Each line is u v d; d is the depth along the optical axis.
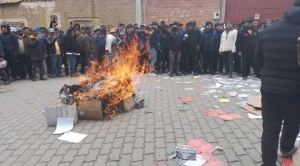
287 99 2.75
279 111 2.93
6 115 5.89
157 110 5.80
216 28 9.90
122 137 4.43
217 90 7.50
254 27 9.22
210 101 6.38
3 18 13.58
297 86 2.67
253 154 3.70
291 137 3.25
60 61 10.88
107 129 4.79
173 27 9.82
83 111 5.25
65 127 4.88
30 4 13.41
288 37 2.68
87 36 10.52
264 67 2.93
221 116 5.24
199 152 3.79
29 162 3.71
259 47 3.06
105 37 10.98
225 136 4.33
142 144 4.14
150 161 3.61
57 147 4.15
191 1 12.84
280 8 12.63
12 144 4.32
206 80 9.05
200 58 10.35
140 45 10.49
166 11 12.96
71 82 9.61
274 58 2.79
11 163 3.71
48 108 4.98
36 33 9.99
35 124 5.21
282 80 2.75
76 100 5.25
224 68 10.40
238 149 3.86
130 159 3.69
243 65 8.96
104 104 5.32
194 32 9.97
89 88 5.70
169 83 8.74
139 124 4.99
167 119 5.21
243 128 4.64
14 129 4.99
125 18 13.16
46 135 4.63
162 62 10.71
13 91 8.41
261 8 12.77
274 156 2.98
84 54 10.98
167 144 4.10
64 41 10.74
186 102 6.34
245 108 5.66
